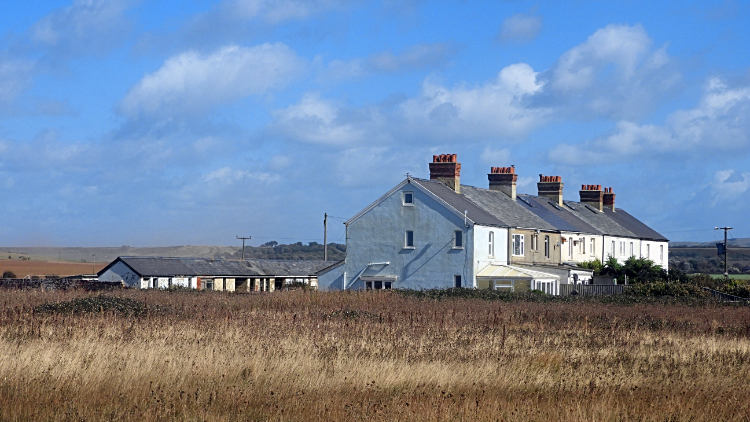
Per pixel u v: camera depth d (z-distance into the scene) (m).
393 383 19.28
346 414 16.20
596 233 84.50
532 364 22.41
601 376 20.77
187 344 23.77
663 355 24.28
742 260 188.88
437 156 69.56
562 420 15.79
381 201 66.50
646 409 16.89
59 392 17.30
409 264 65.06
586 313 40.59
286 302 45.47
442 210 64.06
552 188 87.12
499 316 37.25
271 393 17.62
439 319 35.53
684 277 70.88
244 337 25.75
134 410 16.17
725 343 27.67
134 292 52.38
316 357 21.98
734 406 17.30
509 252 68.44
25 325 27.77
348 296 49.25
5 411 15.83
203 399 17.33
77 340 23.61
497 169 78.62
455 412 16.19
